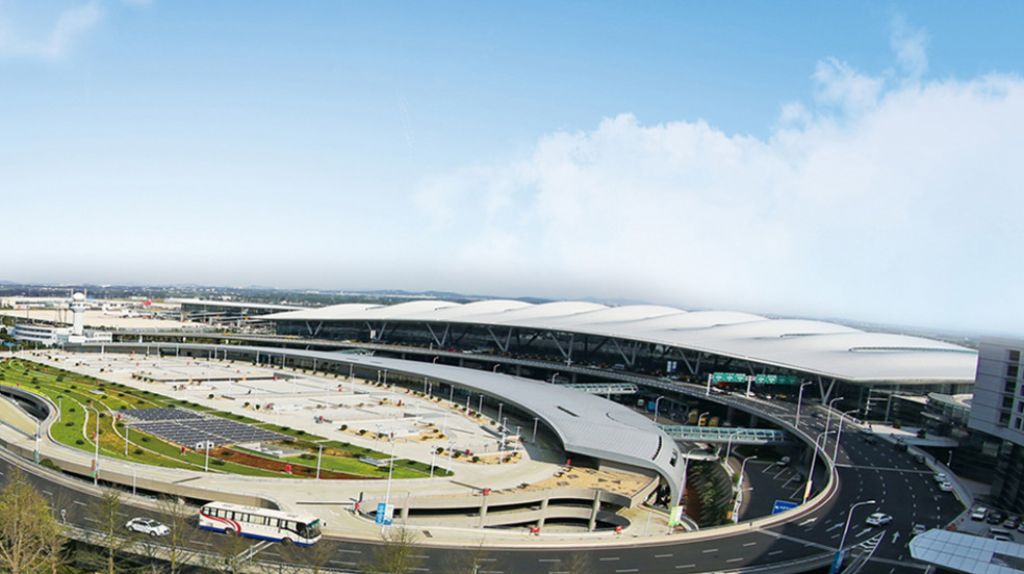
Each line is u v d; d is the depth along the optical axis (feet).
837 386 533.14
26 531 170.91
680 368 655.76
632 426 383.45
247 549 195.83
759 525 248.11
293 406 452.35
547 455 356.59
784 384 582.76
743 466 383.45
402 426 406.21
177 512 209.26
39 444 304.91
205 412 413.18
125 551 188.34
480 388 481.05
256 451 323.37
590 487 296.51
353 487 271.90
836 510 270.87
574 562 196.85
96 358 647.56
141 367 601.62
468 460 333.21
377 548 205.57
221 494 246.68
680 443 429.79
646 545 223.51
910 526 253.03
